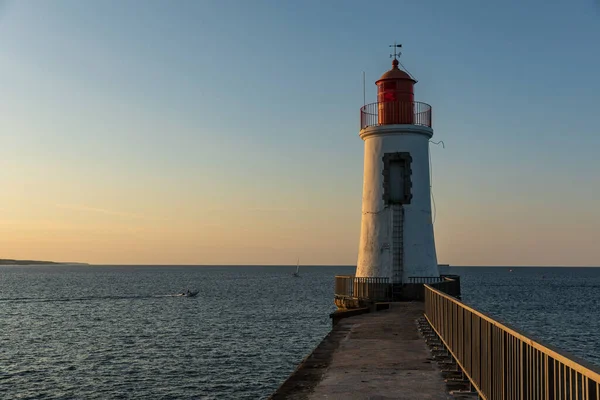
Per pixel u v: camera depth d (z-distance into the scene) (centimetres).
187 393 2695
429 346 1485
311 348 3878
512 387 712
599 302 7994
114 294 10012
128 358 3534
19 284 14300
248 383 2881
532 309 6812
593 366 460
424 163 2912
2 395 2673
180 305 7531
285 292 10694
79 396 2655
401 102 2919
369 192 2928
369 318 2108
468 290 11419
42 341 4278
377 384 1063
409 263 2825
